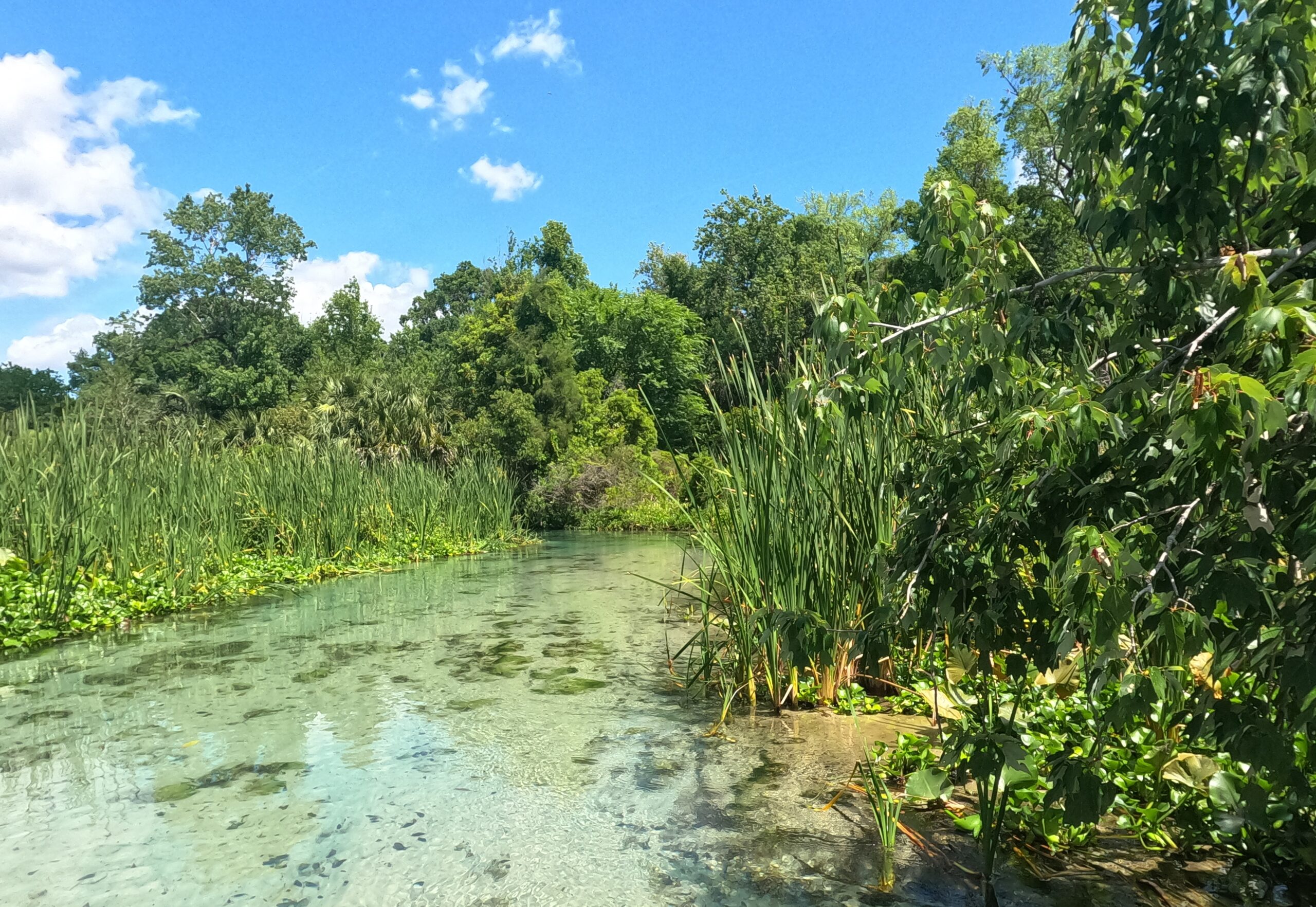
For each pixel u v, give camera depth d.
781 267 33.81
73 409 7.75
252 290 42.59
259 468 10.45
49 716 3.84
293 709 3.94
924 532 2.30
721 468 4.31
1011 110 22.62
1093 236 2.28
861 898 2.06
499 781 2.97
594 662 4.95
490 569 10.51
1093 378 2.14
